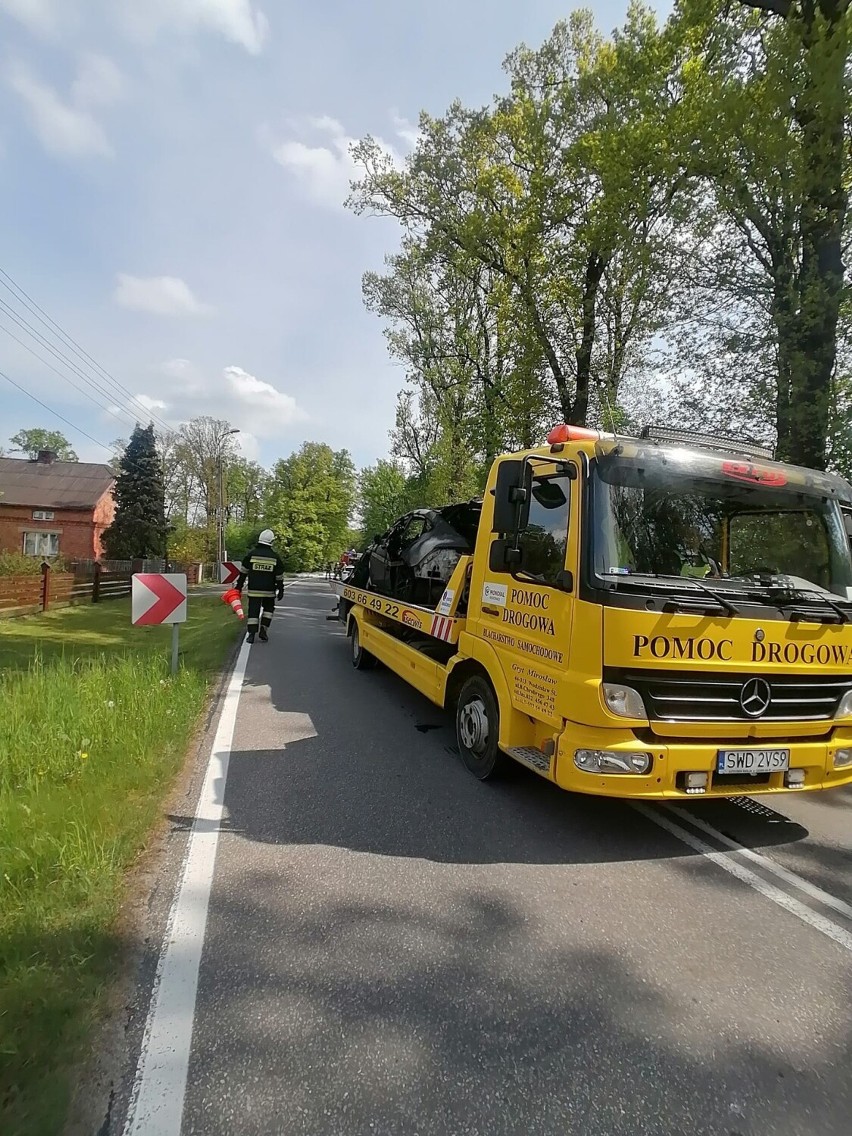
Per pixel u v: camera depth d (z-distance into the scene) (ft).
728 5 33.30
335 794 15.51
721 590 12.89
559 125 50.21
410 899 10.98
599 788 12.12
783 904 11.39
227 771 16.75
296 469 215.10
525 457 15.64
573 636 12.73
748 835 14.30
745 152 30.40
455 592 18.75
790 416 29.07
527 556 14.93
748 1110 6.98
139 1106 6.64
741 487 14.37
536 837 13.66
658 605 12.11
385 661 26.32
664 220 38.04
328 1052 7.48
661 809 15.58
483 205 55.36
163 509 132.05
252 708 23.24
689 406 39.45
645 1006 8.57
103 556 128.77
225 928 9.84
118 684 21.85
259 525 212.43
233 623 47.57
